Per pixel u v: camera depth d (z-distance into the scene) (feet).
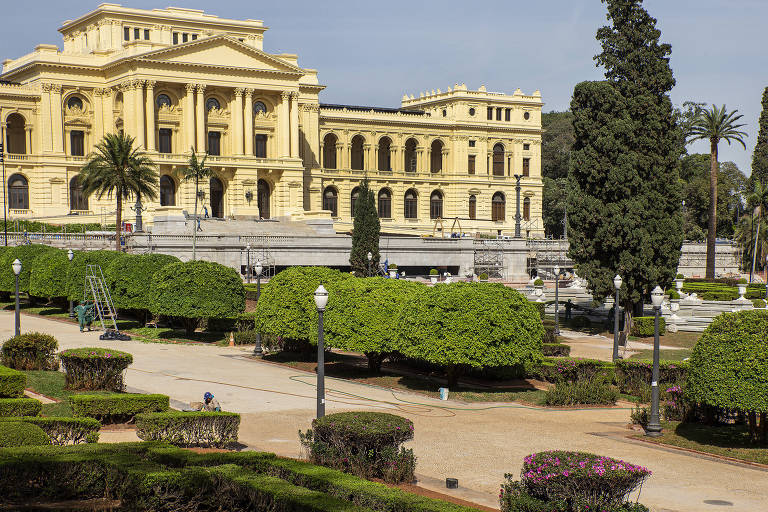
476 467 93.09
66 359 122.62
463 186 513.04
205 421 94.53
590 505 66.54
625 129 221.25
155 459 74.43
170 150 397.39
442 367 164.35
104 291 201.57
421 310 146.82
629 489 69.05
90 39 436.35
